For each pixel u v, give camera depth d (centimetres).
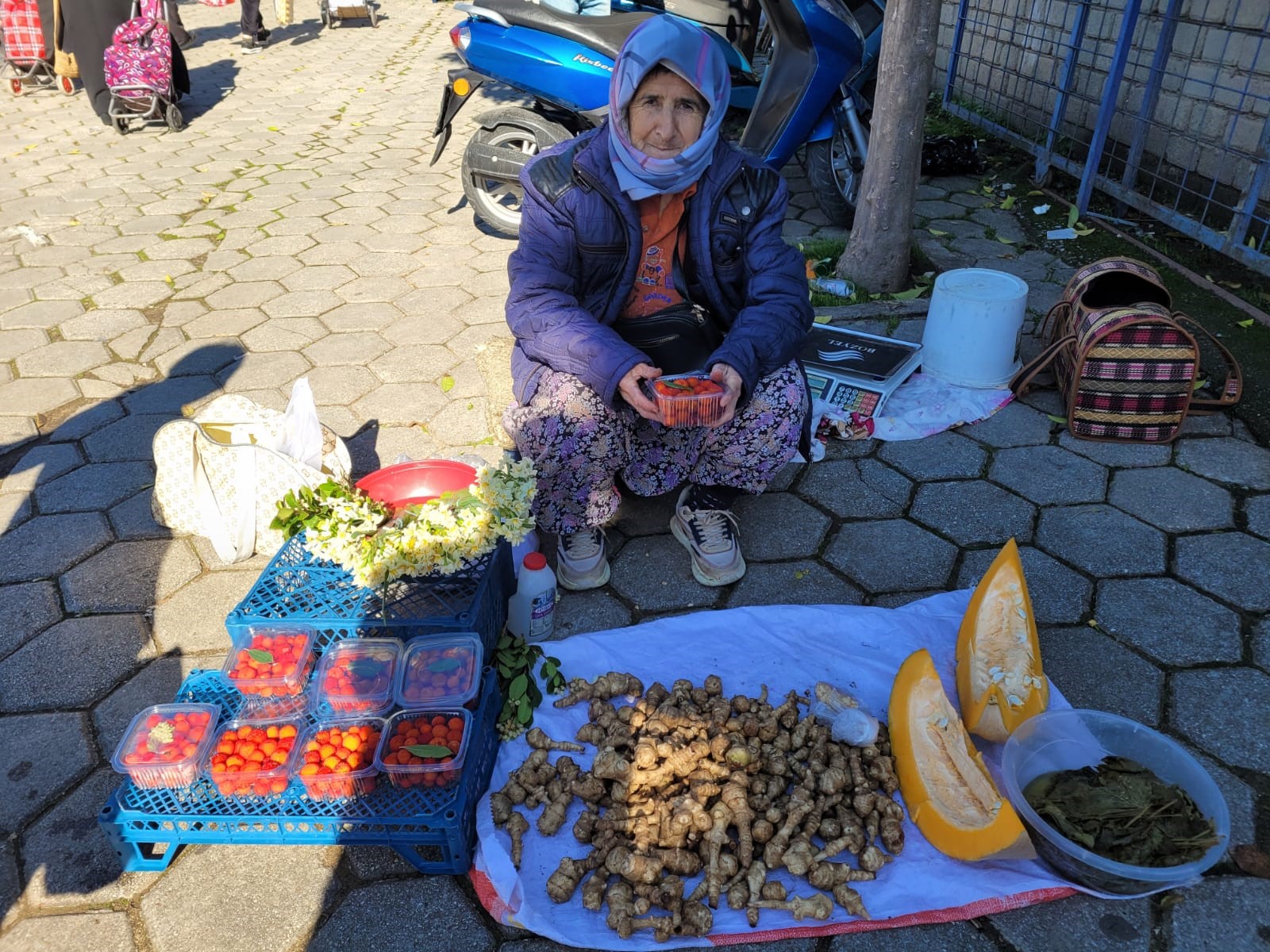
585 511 257
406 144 681
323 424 338
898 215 417
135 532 295
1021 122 632
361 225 532
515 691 223
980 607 221
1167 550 274
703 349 264
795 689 229
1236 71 451
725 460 257
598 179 235
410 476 266
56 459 332
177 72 743
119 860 198
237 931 183
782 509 300
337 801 192
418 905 187
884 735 212
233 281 464
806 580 270
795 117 463
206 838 193
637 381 231
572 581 267
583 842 194
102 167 643
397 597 233
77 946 181
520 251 250
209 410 288
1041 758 199
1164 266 445
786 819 195
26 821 206
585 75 450
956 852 183
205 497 271
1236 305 404
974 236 497
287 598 231
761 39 609
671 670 235
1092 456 318
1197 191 489
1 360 396
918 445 328
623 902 179
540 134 466
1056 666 236
